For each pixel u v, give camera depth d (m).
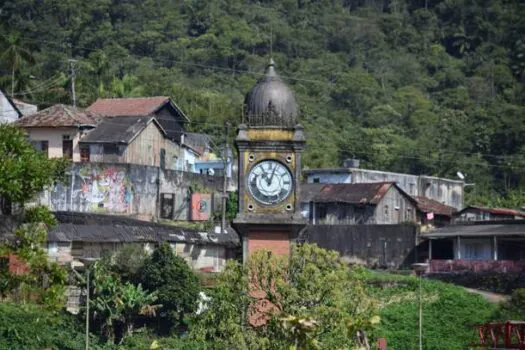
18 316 92.69
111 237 123.06
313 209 173.88
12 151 95.94
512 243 154.88
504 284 141.88
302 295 69.88
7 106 170.50
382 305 124.00
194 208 158.88
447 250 159.12
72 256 119.94
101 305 107.00
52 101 199.75
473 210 177.38
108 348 102.50
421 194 199.12
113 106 177.00
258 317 70.44
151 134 165.38
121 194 150.62
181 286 110.44
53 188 148.00
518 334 81.44
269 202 80.94
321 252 72.62
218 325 70.81
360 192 174.00
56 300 95.56
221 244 136.75
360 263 158.00
